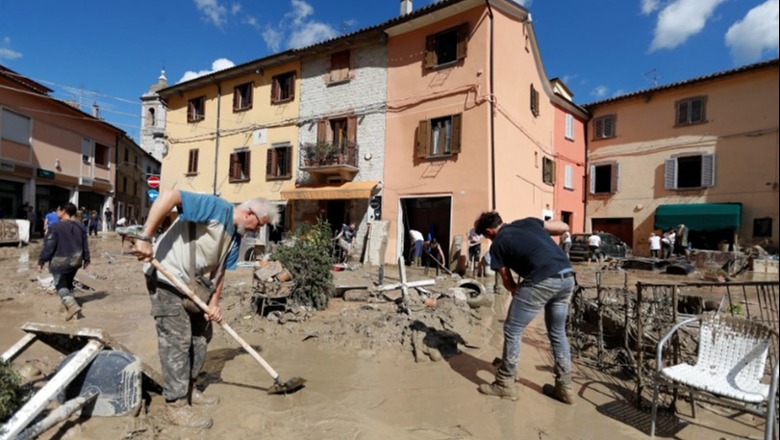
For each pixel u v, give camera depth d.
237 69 20.00
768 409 2.59
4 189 21.14
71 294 6.11
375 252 15.23
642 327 4.14
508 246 3.82
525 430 3.23
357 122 16.81
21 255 14.05
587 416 3.49
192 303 3.23
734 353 3.14
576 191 22.59
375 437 3.04
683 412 3.57
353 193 15.70
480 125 13.94
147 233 2.98
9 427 2.31
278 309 6.29
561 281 3.63
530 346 5.41
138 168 37.88
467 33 14.38
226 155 20.91
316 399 3.64
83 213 24.91
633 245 21.53
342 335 5.32
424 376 4.28
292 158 18.58
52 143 23.64
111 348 3.18
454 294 7.39
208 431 3.03
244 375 4.13
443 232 15.28
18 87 21.11
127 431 2.83
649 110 21.19
